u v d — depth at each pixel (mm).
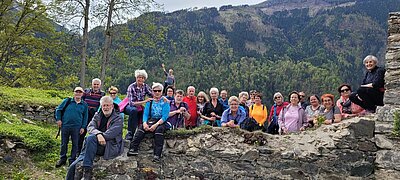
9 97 13383
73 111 8609
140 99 8227
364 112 7676
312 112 8312
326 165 7156
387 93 6996
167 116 7738
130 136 8008
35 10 22078
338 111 7738
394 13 7055
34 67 23438
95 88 9125
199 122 8891
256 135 7617
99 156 7496
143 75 8258
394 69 6973
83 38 20797
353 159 7094
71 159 8664
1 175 8266
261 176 7367
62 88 23547
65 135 8688
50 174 8578
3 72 23594
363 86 7449
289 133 7895
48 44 22281
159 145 7578
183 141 7734
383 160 6914
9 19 22016
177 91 8484
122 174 7512
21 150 9227
